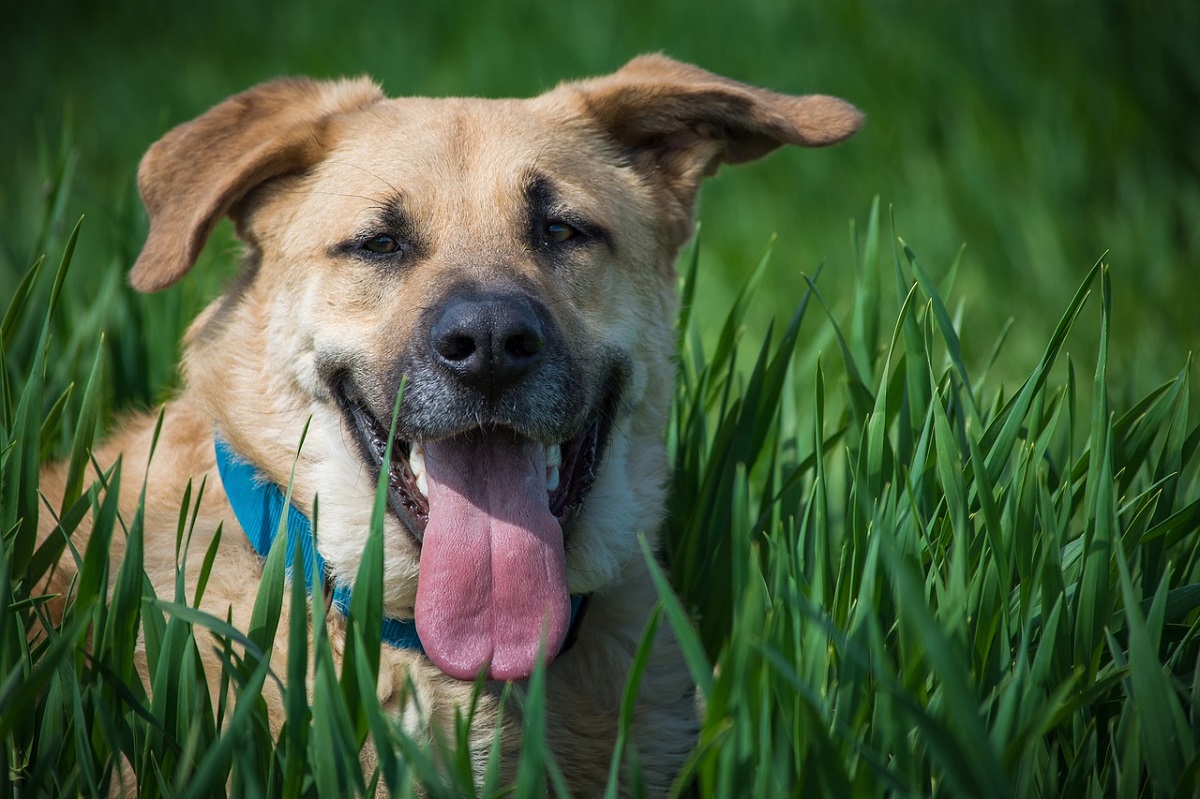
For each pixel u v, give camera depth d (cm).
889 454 295
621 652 346
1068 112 729
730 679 213
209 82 1052
